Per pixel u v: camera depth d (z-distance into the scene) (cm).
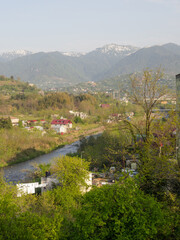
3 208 1360
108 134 4644
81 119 13238
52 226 1355
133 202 1320
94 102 16812
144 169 1930
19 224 1299
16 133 8269
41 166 4453
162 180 1948
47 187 3133
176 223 1366
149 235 1284
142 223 1244
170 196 1720
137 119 2484
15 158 6406
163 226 1336
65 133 10338
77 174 2900
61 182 2884
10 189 2094
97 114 13912
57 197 2223
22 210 1847
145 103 2259
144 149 2133
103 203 1295
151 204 1312
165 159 1892
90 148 5184
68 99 17112
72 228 1416
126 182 1401
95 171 4344
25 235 1244
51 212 1895
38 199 2228
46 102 16512
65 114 14575
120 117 2481
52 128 10838
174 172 1856
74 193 2564
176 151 2141
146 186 1917
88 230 1252
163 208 1566
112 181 3472
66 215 1850
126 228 1274
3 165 5897
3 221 1282
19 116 14475
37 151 7225
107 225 1314
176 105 2206
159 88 2205
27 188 3031
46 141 8156
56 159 3647
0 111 14938
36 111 15588
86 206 1335
